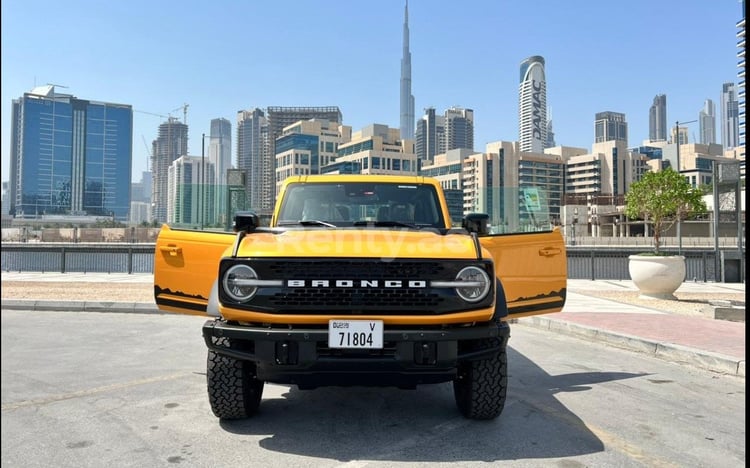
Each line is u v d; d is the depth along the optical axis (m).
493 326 3.82
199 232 5.00
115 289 14.55
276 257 3.75
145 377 5.99
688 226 69.12
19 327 9.52
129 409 4.81
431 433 4.22
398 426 4.38
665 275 13.22
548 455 3.81
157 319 10.52
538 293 5.14
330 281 3.70
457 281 3.75
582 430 4.35
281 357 3.67
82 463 3.62
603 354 7.56
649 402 5.21
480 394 4.28
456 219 6.69
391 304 3.71
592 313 10.55
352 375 3.75
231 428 4.32
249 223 4.84
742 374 6.37
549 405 5.06
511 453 3.84
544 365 6.83
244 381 4.24
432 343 3.67
